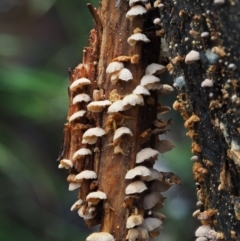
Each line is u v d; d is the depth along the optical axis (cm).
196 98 51
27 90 84
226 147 50
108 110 52
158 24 52
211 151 51
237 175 50
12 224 83
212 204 52
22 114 90
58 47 137
